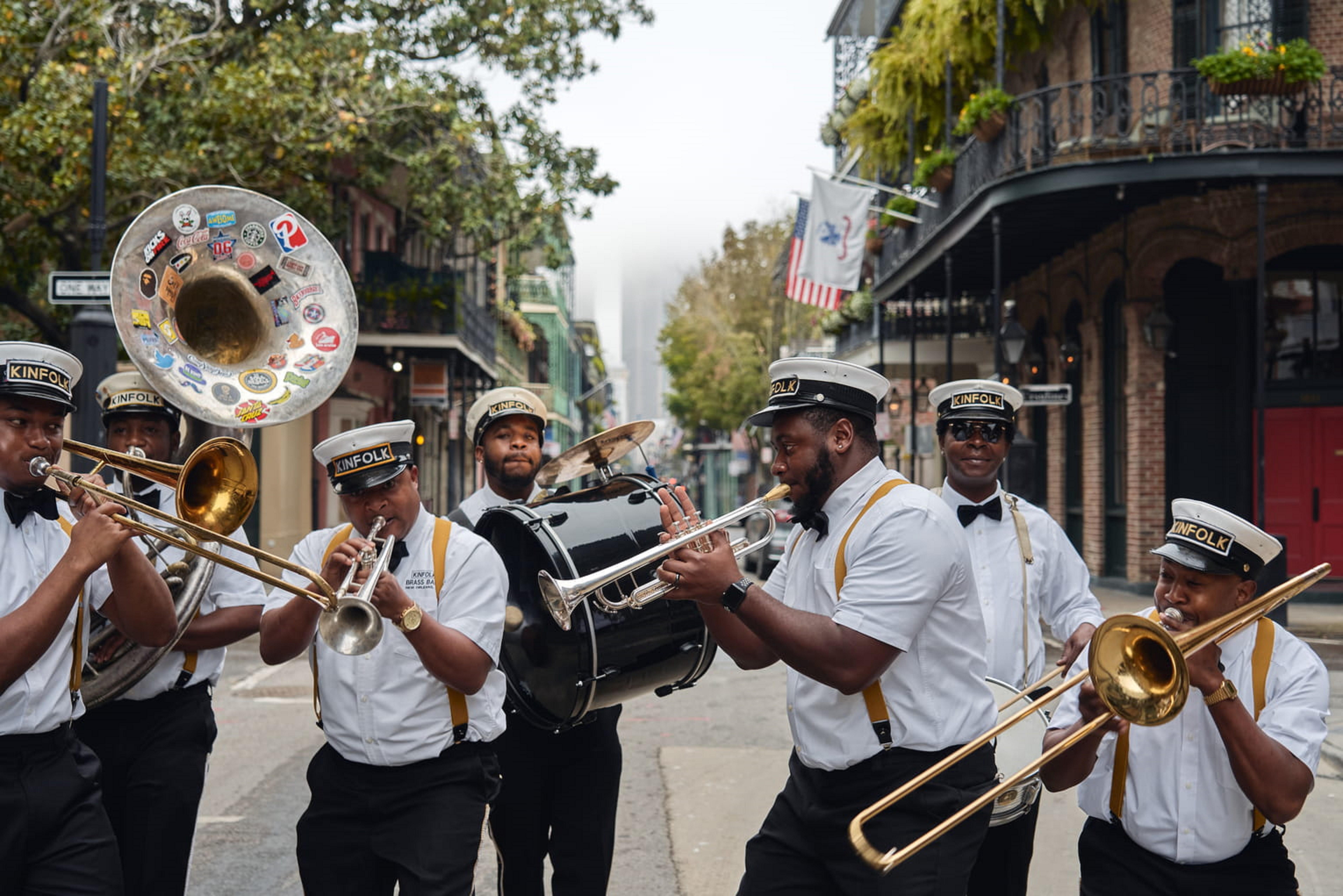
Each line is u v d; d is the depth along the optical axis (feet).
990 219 55.83
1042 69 66.28
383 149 60.39
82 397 32.68
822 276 61.31
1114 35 57.21
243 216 12.05
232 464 10.46
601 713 14.49
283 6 59.41
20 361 10.23
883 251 79.41
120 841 13.16
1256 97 48.14
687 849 19.92
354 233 80.69
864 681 9.82
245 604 13.52
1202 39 52.26
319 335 12.30
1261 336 43.98
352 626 10.04
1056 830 17.30
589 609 12.78
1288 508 53.62
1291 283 53.98
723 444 221.05
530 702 13.69
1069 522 67.67
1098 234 60.18
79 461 32.58
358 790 11.58
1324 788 22.93
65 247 50.98
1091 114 50.21
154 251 11.58
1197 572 9.71
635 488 13.99
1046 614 15.11
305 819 11.90
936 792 10.04
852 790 10.21
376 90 56.29
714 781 24.56
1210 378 54.54
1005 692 13.30
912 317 69.97
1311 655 9.89
